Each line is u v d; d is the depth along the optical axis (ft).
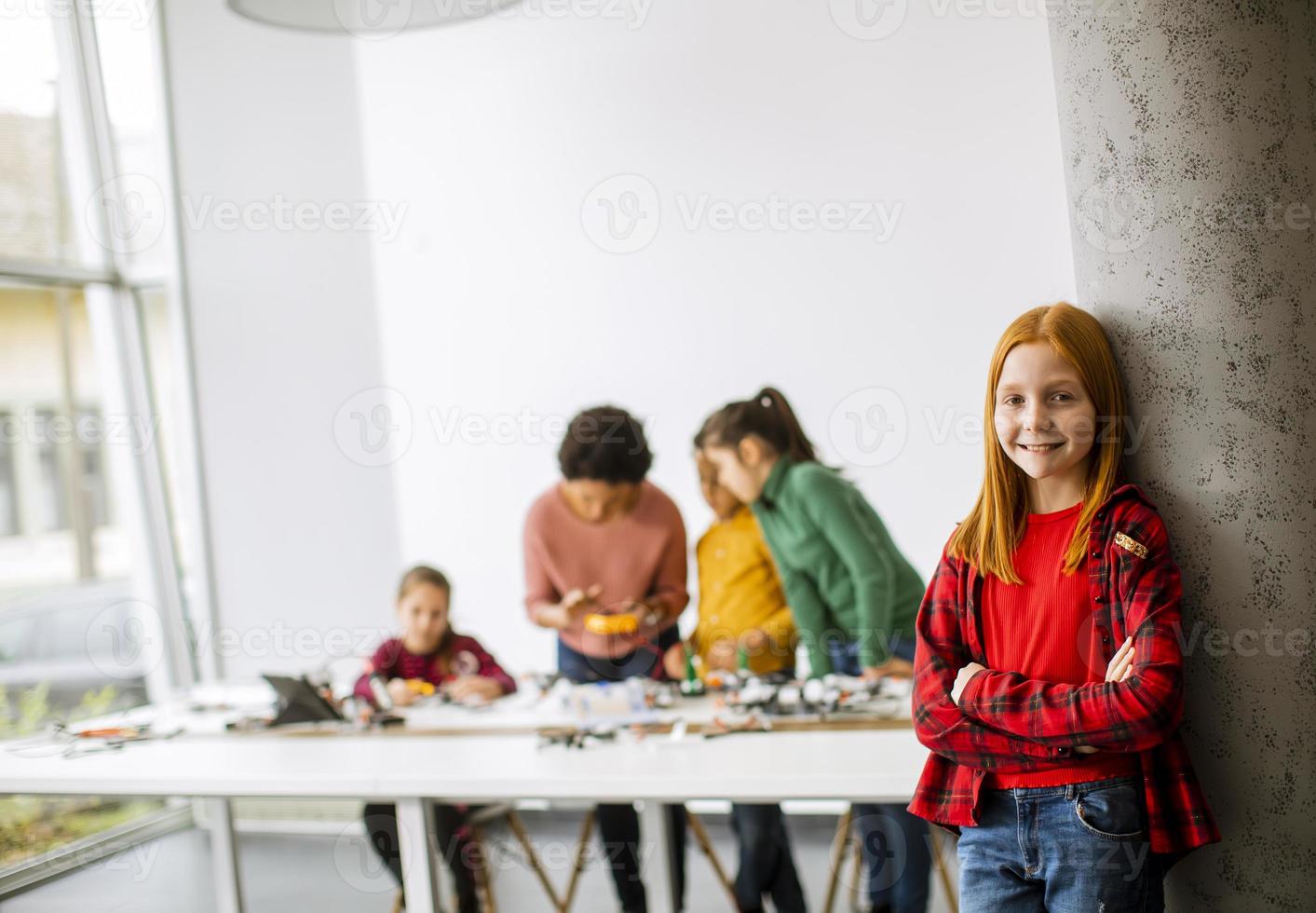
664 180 14.16
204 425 15.87
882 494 13.57
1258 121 5.73
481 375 14.99
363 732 9.39
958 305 13.16
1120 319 6.04
